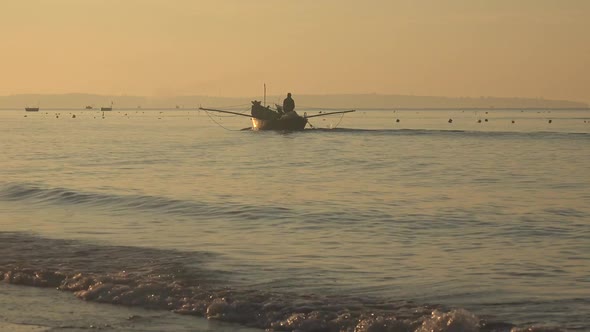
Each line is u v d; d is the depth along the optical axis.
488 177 55.09
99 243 26.73
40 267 22.41
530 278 21.22
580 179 53.38
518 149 88.56
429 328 15.82
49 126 198.00
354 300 18.48
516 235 29.16
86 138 123.88
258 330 16.70
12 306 18.62
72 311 18.16
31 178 53.84
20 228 30.62
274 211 35.69
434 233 29.61
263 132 133.75
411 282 20.67
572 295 19.09
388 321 16.34
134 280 20.45
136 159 73.81
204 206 37.31
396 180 52.81
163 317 17.62
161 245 26.48
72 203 39.00
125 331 16.61
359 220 33.06
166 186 48.00
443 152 83.25
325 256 24.53
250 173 58.41
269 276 21.30
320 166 65.19
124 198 40.31
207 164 67.44
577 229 30.58
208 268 22.25
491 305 18.08
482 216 34.53
